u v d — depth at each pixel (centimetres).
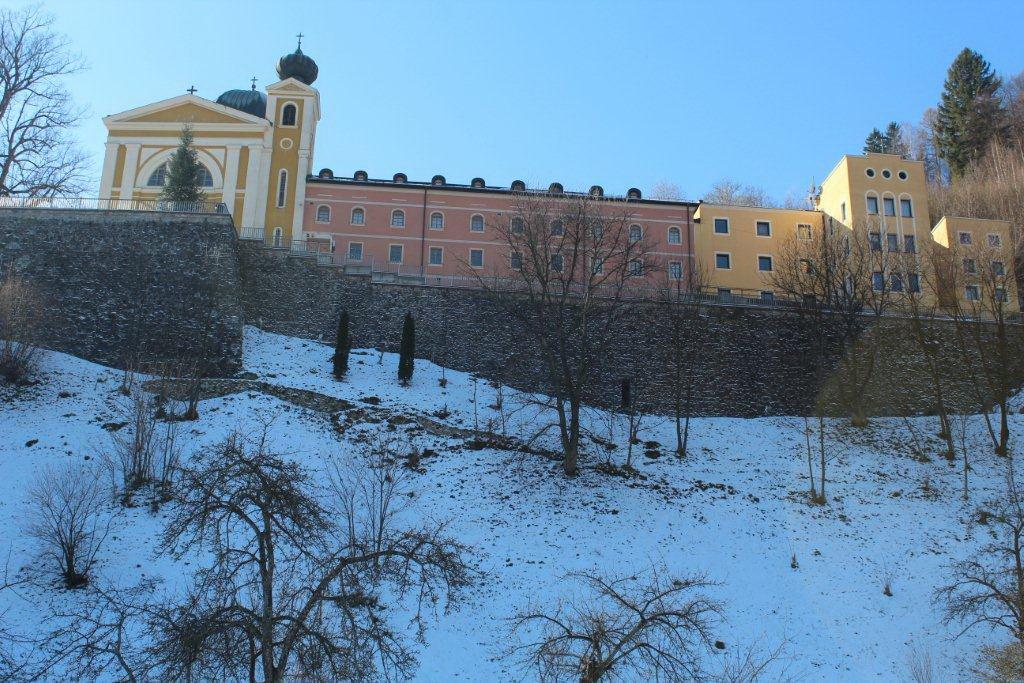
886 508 3784
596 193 6588
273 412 4081
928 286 6147
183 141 6031
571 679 2491
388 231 6581
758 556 3319
